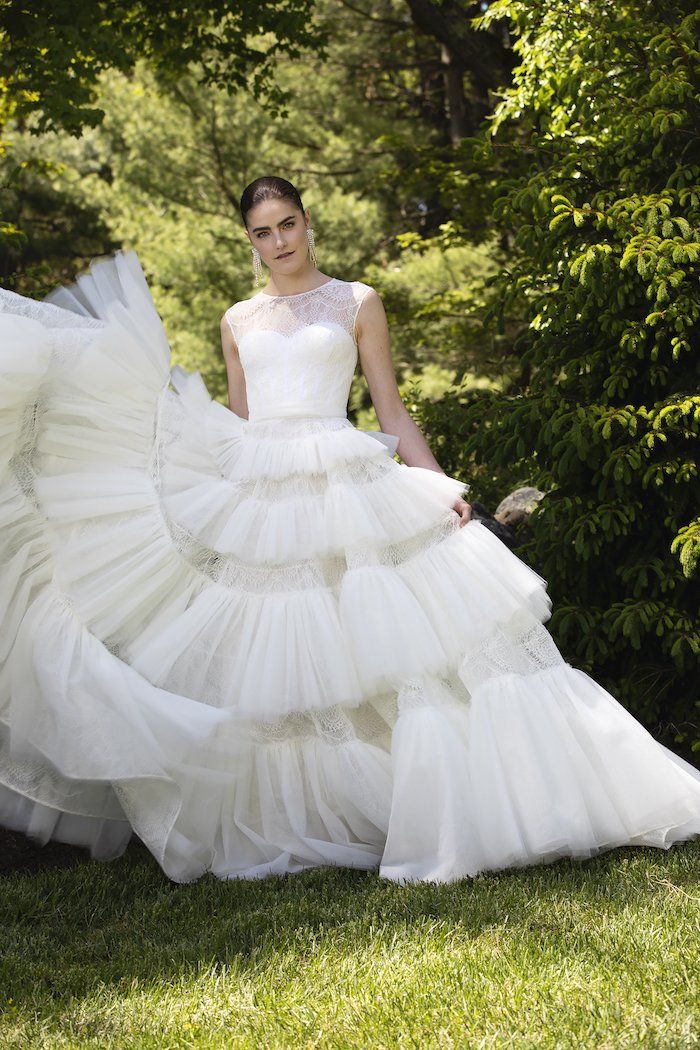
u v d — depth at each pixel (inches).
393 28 607.2
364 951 97.0
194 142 542.9
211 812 122.1
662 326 158.1
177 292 542.9
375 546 123.3
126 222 571.2
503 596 122.1
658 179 167.6
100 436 128.0
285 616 123.8
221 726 119.2
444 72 555.5
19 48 275.9
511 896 107.0
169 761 115.6
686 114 158.9
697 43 163.6
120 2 333.1
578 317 167.0
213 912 110.6
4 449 120.7
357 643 119.6
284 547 124.6
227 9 345.7
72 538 124.8
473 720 118.8
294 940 100.3
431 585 124.3
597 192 166.9
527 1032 81.0
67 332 126.6
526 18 200.5
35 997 92.0
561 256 166.4
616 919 100.3
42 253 727.7
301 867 122.3
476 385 414.9
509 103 217.9
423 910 105.3
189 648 124.0
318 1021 85.1
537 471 186.2
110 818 125.3
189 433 132.6
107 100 557.9
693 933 95.7
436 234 529.3
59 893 117.0
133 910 112.5
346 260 541.6
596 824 117.6
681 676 161.9
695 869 112.5
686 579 156.3
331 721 123.3
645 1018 81.4
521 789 115.3
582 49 170.6
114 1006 89.9
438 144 667.4
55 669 118.3
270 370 133.6
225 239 526.9
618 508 157.9
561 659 124.8
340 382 134.3
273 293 138.6
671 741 162.1
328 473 127.3
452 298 445.1
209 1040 83.7
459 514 127.9
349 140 577.3
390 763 123.0
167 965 98.0
